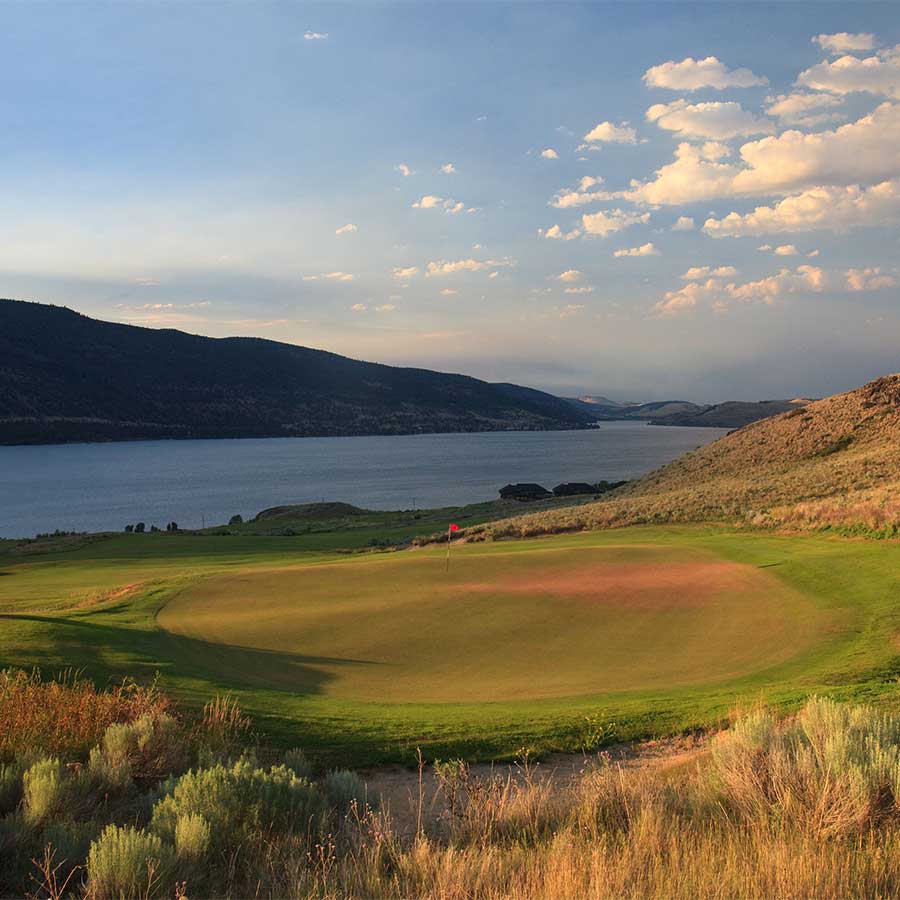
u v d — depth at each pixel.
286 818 6.45
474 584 24.98
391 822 6.88
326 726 10.98
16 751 8.22
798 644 16.17
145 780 8.10
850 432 60.84
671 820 5.97
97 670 14.20
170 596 25.92
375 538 64.06
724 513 39.28
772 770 6.12
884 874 4.48
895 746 5.89
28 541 75.56
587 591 22.84
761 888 4.37
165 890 4.97
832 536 29.69
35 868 5.53
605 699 12.52
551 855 5.20
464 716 11.56
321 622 20.48
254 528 86.19
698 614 19.53
